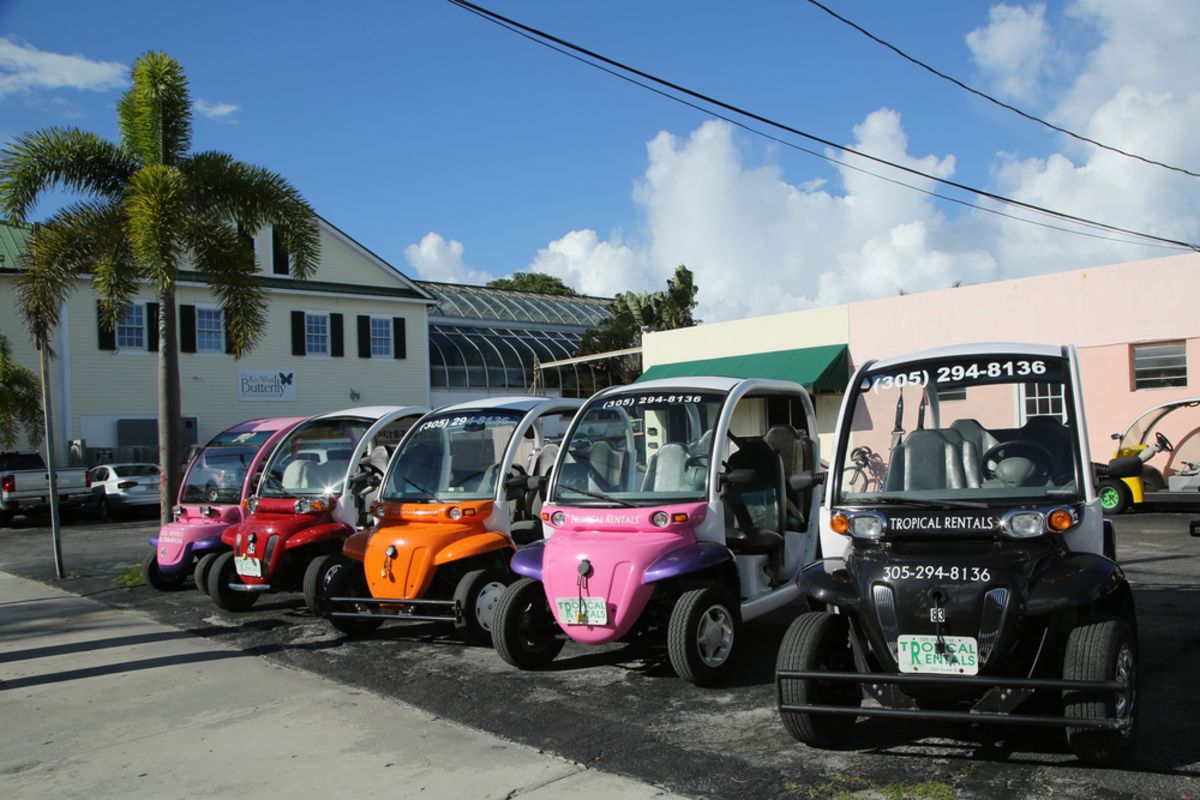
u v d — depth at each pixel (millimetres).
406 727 5855
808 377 18234
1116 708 4309
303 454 10094
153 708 6535
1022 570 4516
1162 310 15070
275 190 12781
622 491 7004
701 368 21109
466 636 8125
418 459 8641
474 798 4672
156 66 12367
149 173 11406
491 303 39094
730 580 6812
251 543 9180
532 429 9781
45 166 12148
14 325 25000
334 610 8227
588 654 7402
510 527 8250
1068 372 5273
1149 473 14438
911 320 18125
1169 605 8023
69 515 23344
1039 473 5098
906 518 4902
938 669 4465
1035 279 16500
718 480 6805
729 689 6285
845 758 4883
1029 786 4367
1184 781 4336
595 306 43219
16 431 23672
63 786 5148
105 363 26375
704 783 4676
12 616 10258
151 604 10555
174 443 12320
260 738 5785
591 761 5074
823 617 5023
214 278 12359
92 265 12422
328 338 30609
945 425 5539
